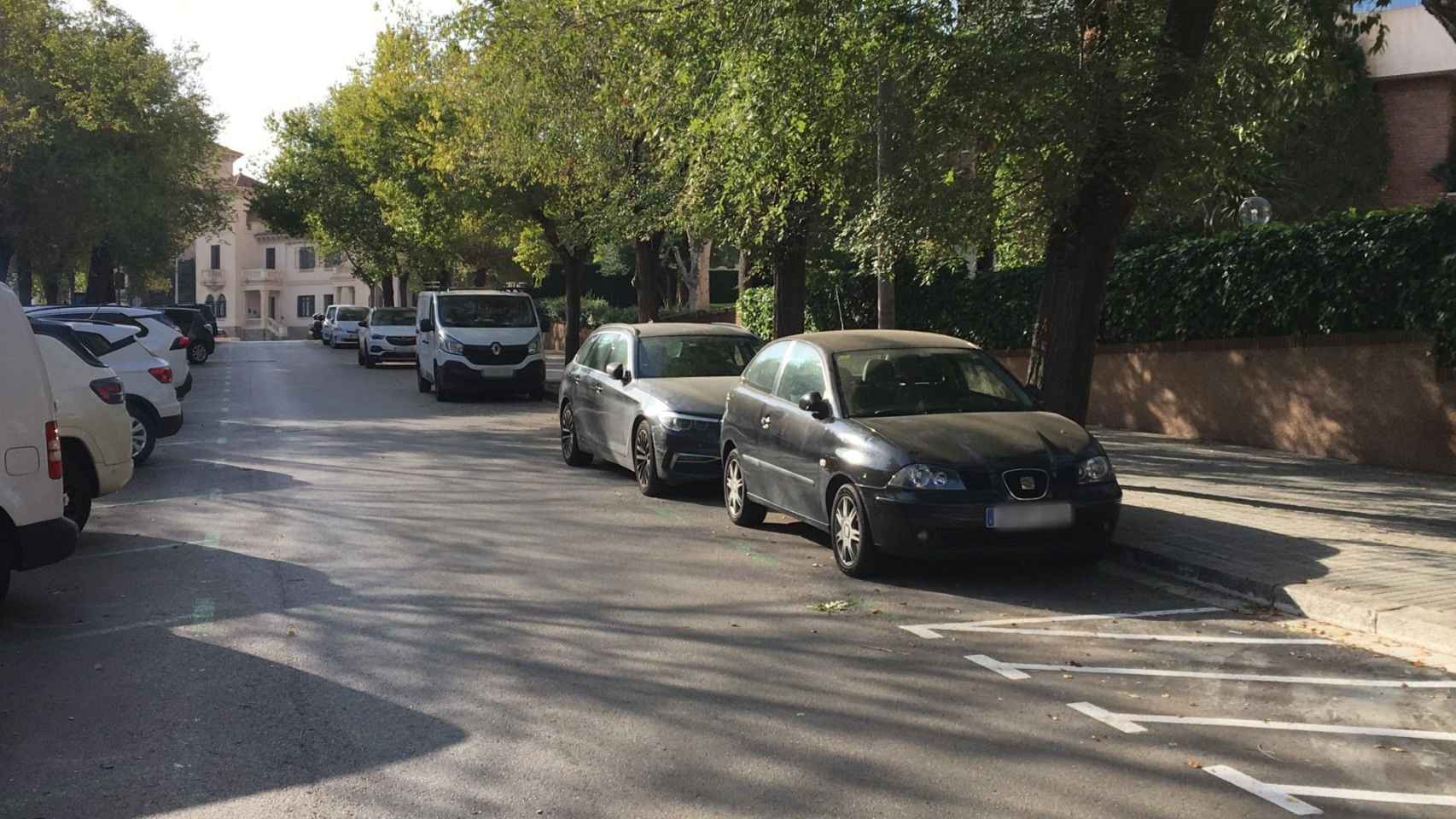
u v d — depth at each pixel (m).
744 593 7.92
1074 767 4.84
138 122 39.62
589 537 9.91
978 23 10.93
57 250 36.50
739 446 10.27
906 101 10.91
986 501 7.79
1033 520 7.82
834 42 11.68
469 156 26.30
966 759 4.92
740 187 13.87
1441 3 9.46
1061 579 8.33
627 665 6.28
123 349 14.38
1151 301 16.53
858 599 7.75
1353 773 4.78
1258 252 14.65
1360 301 13.36
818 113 12.07
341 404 24.11
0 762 4.93
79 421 9.72
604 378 13.42
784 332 17.17
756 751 5.02
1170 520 9.63
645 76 14.80
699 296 47.22
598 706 5.62
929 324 21.47
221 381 30.69
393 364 39.44
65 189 34.72
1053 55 10.03
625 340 13.50
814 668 6.23
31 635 6.90
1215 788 4.61
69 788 4.64
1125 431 17.11
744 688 5.90
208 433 18.28
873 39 11.28
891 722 5.39
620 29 16.34
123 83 38.19
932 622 7.18
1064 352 10.74
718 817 4.34
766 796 4.54
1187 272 15.84
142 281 49.09
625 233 21.78
